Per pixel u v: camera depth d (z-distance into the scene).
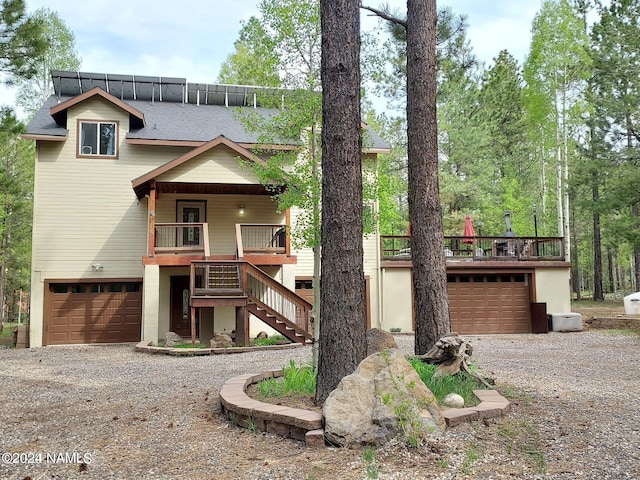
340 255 5.86
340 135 6.00
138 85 21.12
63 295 17.33
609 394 6.96
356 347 5.78
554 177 36.16
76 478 4.18
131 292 17.81
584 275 48.88
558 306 19.67
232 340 15.41
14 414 6.68
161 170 15.80
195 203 18.30
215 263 14.85
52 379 9.58
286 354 12.75
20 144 23.61
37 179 17.34
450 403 5.71
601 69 22.05
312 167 12.51
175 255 16.00
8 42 14.55
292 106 12.06
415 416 4.62
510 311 19.64
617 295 35.69
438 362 7.03
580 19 27.34
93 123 17.88
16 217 24.59
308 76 12.20
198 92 21.58
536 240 20.09
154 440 5.22
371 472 3.90
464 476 3.82
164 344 15.58
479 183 28.34
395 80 27.72
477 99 32.16
